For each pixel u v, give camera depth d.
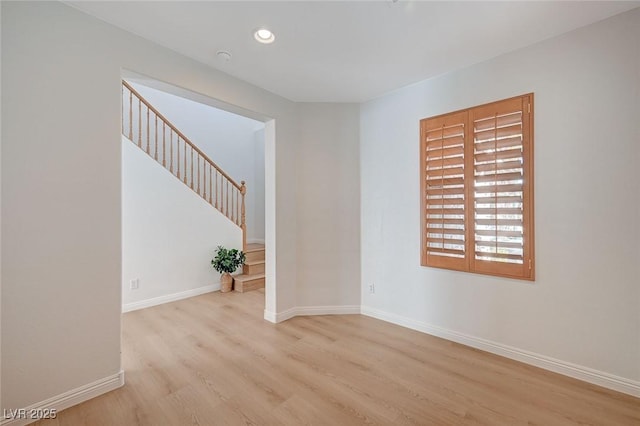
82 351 1.88
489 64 2.52
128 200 3.76
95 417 1.75
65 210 1.82
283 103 3.32
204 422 1.73
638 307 1.91
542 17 1.97
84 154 1.90
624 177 1.95
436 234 2.89
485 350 2.58
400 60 2.54
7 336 1.62
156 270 3.98
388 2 1.81
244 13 1.92
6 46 1.62
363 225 3.50
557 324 2.21
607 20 1.99
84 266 1.89
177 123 5.66
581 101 2.10
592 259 2.06
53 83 1.78
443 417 1.77
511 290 2.44
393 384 2.11
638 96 1.90
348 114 3.52
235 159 6.56
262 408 1.85
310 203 3.50
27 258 1.68
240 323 3.27
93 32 1.94
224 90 2.74
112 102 2.02
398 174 3.18
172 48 2.34
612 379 2.00
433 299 2.93
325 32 2.13
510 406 1.86
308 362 2.41
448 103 2.78
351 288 3.54
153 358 2.47
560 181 2.19
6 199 1.62
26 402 1.68
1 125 1.60
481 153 2.57
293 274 3.46
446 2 1.81
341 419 1.76
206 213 4.59
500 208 2.47
